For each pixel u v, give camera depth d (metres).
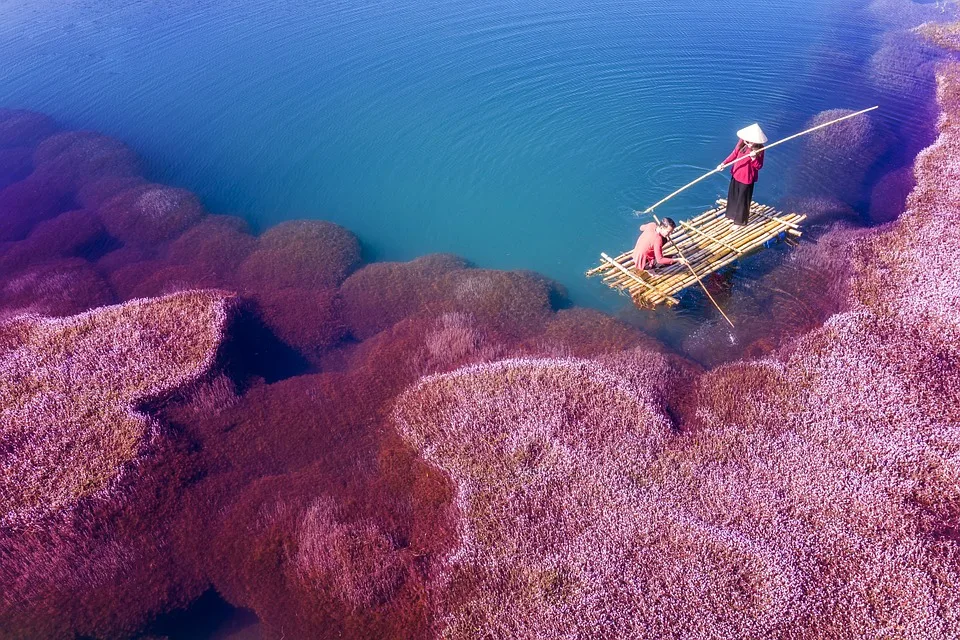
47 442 11.56
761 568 8.68
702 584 8.56
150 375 13.00
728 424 11.19
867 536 9.02
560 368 12.66
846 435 10.55
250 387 13.39
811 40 26.02
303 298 16.20
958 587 8.30
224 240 18.64
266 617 9.40
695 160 19.25
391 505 10.59
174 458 11.48
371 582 9.35
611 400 11.80
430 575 9.39
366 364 13.94
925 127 20.25
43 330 14.51
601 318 14.40
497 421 11.59
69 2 35.97
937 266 13.84
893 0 29.73
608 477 10.25
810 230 16.30
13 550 10.03
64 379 12.96
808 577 8.57
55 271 17.50
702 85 22.94
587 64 24.48
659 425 11.23
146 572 9.89
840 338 12.52
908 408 10.85
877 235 15.46
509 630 8.38
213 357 13.41
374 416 12.49
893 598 8.25
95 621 9.32
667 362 12.76
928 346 12.06
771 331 13.48
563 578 8.91
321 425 12.34
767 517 9.42
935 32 26.14
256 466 11.61
